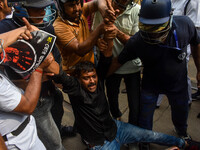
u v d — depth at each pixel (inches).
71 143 87.0
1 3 56.2
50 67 51.1
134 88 78.2
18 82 50.7
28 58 42.3
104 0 66.2
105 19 53.5
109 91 85.7
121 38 66.8
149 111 74.5
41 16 50.7
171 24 55.7
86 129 70.4
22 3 46.7
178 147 75.6
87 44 57.9
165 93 71.2
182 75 66.2
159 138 73.5
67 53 67.4
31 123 49.7
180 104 71.0
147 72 68.8
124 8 64.0
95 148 70.2
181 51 59.7
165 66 62.9
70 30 61.6
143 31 54.9
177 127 79.5
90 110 66.7
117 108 90.7
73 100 66.2
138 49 61.9
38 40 41.6
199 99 106.3
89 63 65.1
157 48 59.2
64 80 56.9
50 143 66.1
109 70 70.6
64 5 57.0
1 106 38.1
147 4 53.0
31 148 49.4
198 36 62.6
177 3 94.3
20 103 40.1
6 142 43.1
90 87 64.6
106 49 60.7
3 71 43.8
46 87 59.9
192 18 90.3
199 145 73.4
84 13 69.9
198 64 69.4
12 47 40.1
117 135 73.5
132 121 80.4
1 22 49.6
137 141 75.4
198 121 93.4
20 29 42.3
